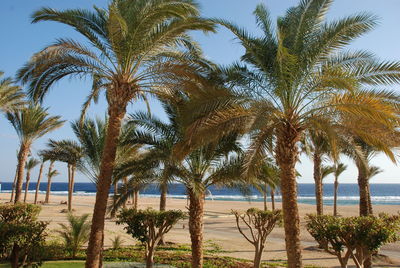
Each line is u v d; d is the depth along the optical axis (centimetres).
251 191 1035
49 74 975
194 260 956
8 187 16012
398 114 746
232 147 982
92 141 1269
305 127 818
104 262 1166
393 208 4081
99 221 869
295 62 768
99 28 924
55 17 885
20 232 754
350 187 18275
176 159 870
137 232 1070
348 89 656
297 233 783
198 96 818
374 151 1230
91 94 1045
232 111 749
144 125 984
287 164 807
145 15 874
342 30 797
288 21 880
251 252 1481
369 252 789
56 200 5494
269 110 777
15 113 1972
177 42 1032
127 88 934
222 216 3194
